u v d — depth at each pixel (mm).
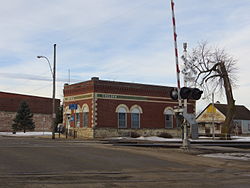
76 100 47125
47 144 24172
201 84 49562
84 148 20203
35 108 65125
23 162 13531
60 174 11125
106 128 43938
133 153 18359
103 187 9258
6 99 62781
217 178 11391
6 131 62125
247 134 75312
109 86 44688
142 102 47312
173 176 11602
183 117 21766
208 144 32344
